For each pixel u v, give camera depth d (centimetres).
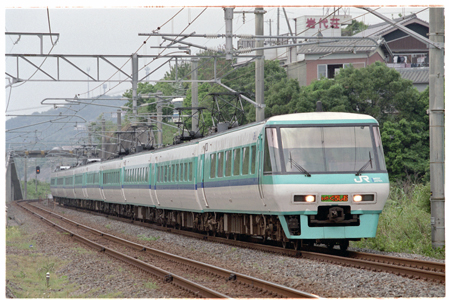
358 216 4412
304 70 14988
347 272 3525
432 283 3100
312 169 4353
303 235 4356
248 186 4962
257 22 6931
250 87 14212
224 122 6956
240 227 5728
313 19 15338
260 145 4691
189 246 6028
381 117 10906
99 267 4778
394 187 9350
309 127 4478
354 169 4369
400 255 4488
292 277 3612
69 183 18325
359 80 11050
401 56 15112
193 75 9438
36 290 3941
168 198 8200
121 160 11625
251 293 3130
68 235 8056
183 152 7431
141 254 5503
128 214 11438
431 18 4797
